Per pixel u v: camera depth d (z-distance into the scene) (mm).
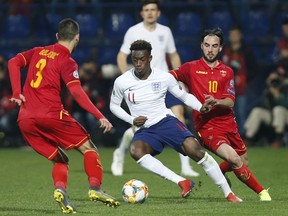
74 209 26469
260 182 38906
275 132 62719
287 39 64812
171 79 30562
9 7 72625
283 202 29875
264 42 72125
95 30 73062
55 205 30094
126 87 30531
